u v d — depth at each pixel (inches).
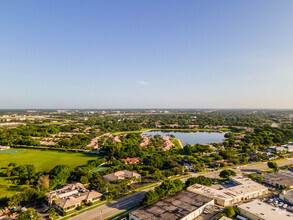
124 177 6190.9
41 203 4729.3
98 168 7549.2
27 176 6112.2
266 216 3986.2
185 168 7362.2
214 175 6919.3
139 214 3912.4
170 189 4965.6
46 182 5354.3
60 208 4365.2
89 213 4293.8
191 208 4183.1
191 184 5600.4
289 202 4901.6
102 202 4798.2
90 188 5585.6
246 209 4269.2
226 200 4697.3
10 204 4311.0
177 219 3752.5
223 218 3993.6
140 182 6082.7
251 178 6471.5
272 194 5447.8
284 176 6545.3
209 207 4411.9
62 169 6107.3
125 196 5137.8
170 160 7711.6
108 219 4065.0
